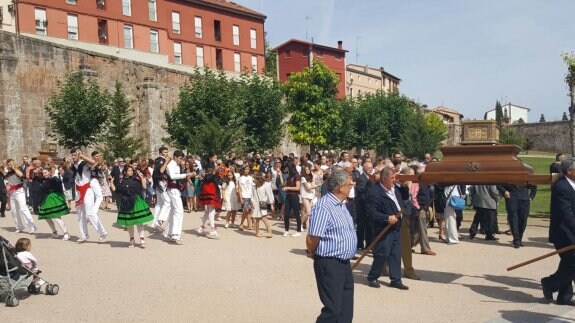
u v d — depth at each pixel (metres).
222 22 51.78
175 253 10.86
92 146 28.02
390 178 8.11
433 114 68.56
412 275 8.78
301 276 8.83
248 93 34.62
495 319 6.36
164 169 11.96
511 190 11.70
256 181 15.41
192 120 29.41
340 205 5.31
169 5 47.28
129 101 28.83
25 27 36.88
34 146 27.39
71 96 25.88
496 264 9.91
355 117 49.97
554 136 75.69
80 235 12.12
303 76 43.22
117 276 8.78
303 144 44.03
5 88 25.97
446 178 7.59
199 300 7.33
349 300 5.27
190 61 48.81
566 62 19.25
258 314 6.66
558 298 7.13
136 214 11.16
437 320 6.38
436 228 14.91
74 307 7.05
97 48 40.50
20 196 13.34
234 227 15.01
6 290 7.20
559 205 6.98
